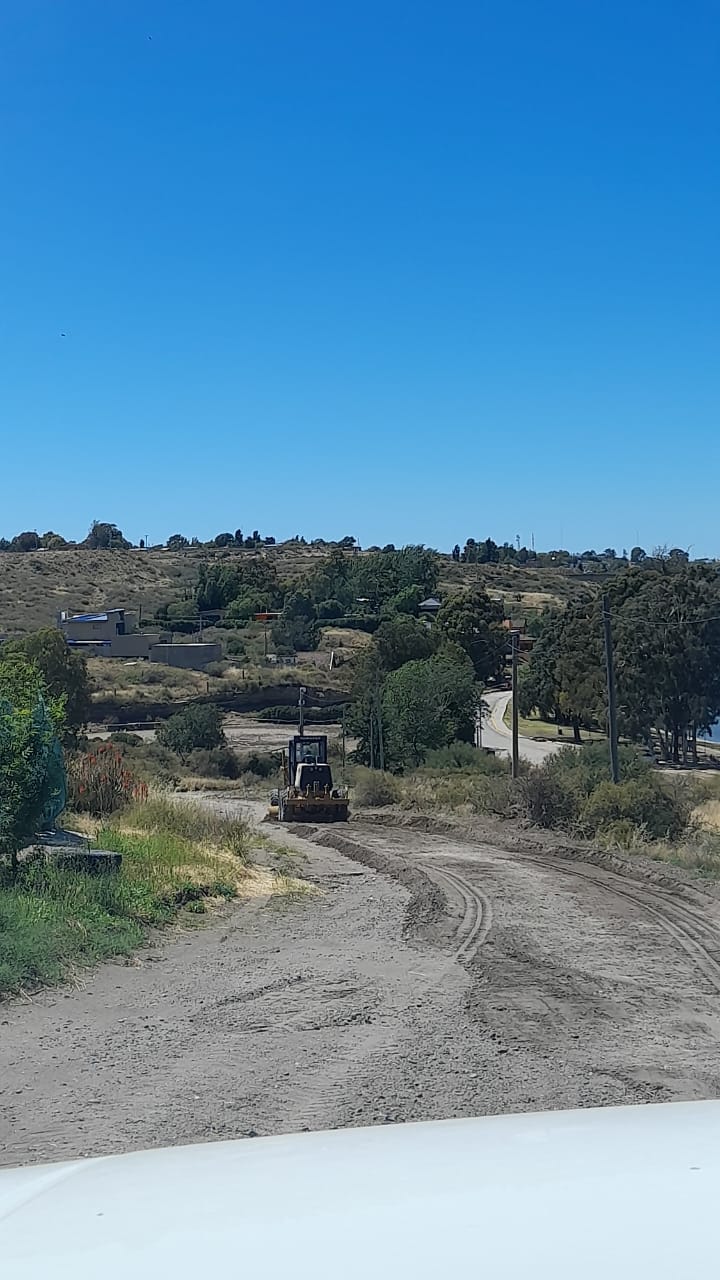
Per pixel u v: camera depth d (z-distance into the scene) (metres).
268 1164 3.27
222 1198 2.89
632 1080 8.49
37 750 15.10
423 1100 7.82
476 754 55.81
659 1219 2.54
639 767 35.88
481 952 14.50
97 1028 9.80
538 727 79.25
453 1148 3.30
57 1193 3.09
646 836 28.72
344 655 98.81
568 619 79.25
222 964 13.05
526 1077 8.53
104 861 16.20
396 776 55.06
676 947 15.38
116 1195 3.01
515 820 35.06
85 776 25.81
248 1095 7.91
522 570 166.00
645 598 65.75
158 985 11.70
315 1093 7.99
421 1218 2.60
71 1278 2.38
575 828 31.20
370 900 19.56
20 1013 10.16
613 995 11.98
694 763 63.56
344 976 12.58
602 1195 2.72
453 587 139.12
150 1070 8.55
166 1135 6.93
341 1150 3.41
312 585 123.88
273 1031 9.96
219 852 22.83
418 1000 11.44
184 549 183.50
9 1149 6.65
